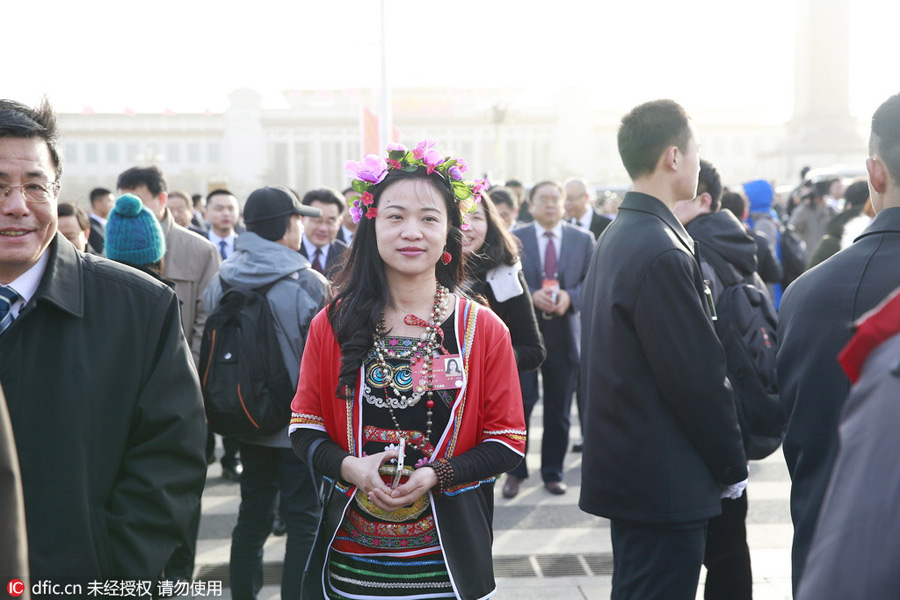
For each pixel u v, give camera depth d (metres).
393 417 2.08
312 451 2.12
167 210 5.18
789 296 2.24
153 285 2.28
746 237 3.31
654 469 2.50
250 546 3.62
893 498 1.00
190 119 78.12
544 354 4.25
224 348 3.47
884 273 2.01
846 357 1.12
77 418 2.07
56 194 2.11
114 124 77.19
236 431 3.44
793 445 2.13
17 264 2.10
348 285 2.19
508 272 4.12
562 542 4.62
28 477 2.02
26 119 2.02
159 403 2.20
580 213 8.33
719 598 2.98
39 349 2.08
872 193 2.15
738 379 3.14
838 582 1.01
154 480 2.16
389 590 2.07
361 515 2.09
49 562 2.00
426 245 2.12
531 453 6.57
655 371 2.47
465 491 2.10
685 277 2.47
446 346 2.13
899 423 1.03
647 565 2.54
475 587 2.06
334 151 79.94
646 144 2.66
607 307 2.58
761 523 4.83
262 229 3.71
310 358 2.21
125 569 2.10
